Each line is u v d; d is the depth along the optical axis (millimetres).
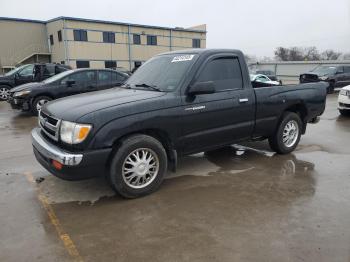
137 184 4027
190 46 45688
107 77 10812
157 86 4488
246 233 3221
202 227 3348
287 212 3639
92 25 36875
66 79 10289
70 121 3627
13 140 7137
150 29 41500
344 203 3855
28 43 37031
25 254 2926
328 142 6793
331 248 2951
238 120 4895
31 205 3879
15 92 10094
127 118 3781
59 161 3580
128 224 3430
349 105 9984
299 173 4887
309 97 5887
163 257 2865
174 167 4375
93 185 4449
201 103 4398
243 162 5418
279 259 2809
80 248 3012
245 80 4984
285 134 5754
